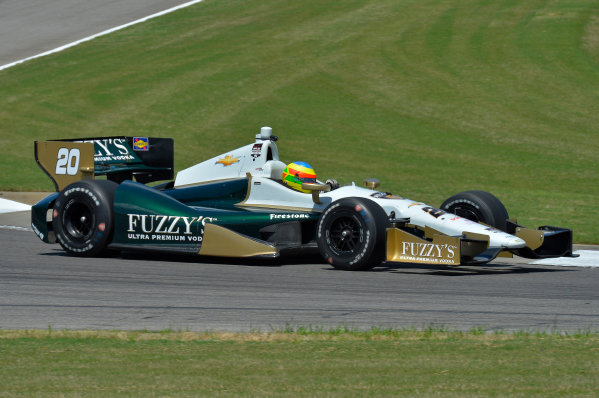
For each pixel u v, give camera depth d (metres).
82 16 136.88
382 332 20.30
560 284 29.52
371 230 30.72
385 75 100.19
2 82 100.06
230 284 28.14
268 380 15.92
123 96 92.94
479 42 111.56
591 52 107.62
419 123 85.62
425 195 59.34
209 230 32.91
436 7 129.50
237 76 99.62
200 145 76.75
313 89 95.12
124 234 34.22
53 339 19.48
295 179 34.38
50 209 37.00
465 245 30.31
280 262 34.09
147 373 16.42
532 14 123.31
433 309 24.03
